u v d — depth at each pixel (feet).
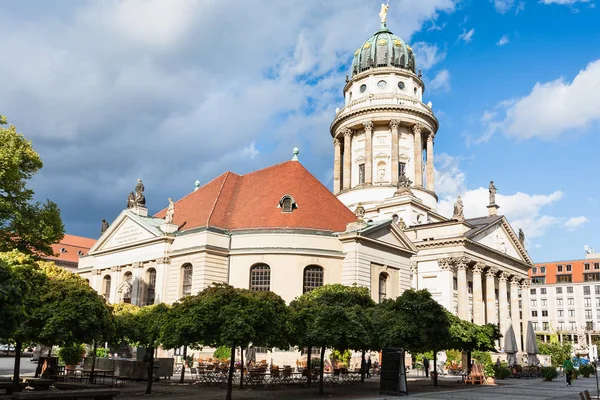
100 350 176.14
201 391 110.63
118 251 211.00
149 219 206.39
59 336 88.99
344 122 326.65
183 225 195.93
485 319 298.76
